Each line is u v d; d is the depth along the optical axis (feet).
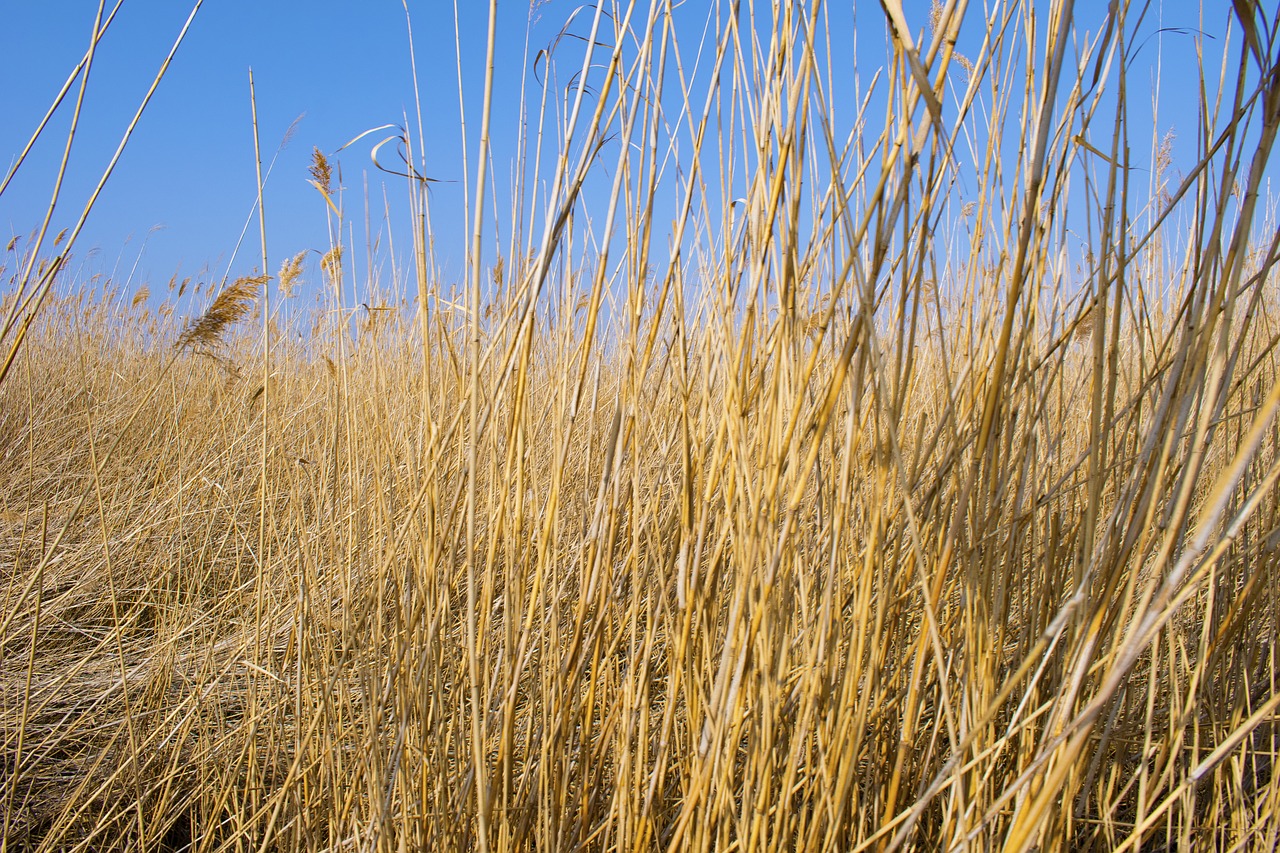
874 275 3.24
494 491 4.92
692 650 4.20
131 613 8.68
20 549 7.93
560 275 4.69
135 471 12.30
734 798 4.03
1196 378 3.17
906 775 4.50
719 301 4.05
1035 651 3.13
